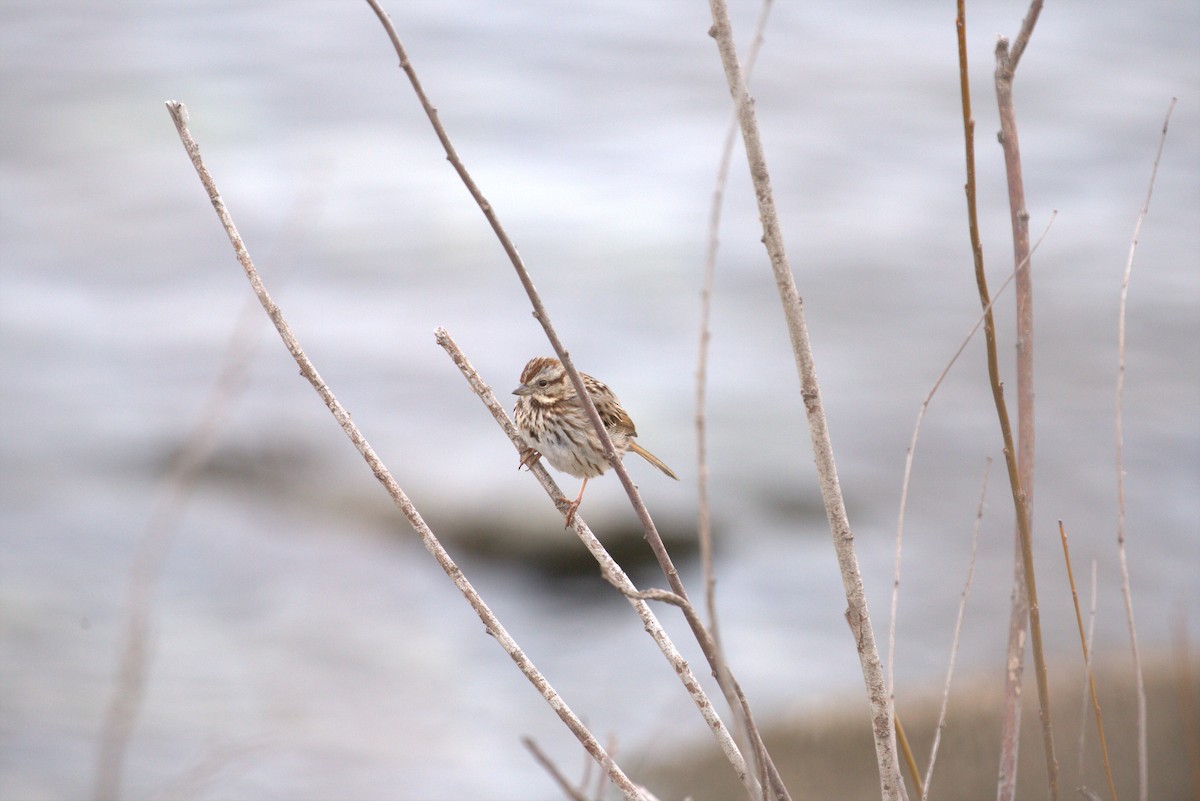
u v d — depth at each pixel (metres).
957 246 26.66
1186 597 15.00
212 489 17.53
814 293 24.81
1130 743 8.49
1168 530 16.56
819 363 21.89
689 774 10.73
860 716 10.16
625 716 12.53
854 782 9.44
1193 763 6.52
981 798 8.66
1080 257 25.48
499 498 16.72
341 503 17.11
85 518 16.47
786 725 10.27
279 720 11.96
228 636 13.69
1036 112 33.47
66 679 12.36
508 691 13.14
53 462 17.97
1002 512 17.23
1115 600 14.97
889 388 20.92
